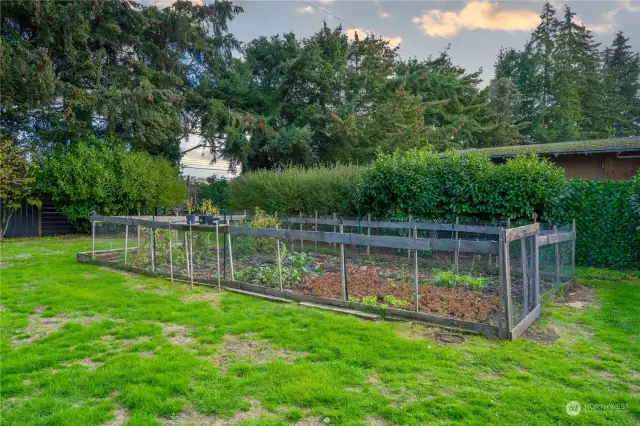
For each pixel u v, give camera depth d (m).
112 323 4.91
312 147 23.11
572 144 12.98
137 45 18.41
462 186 9.48
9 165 13.82
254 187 15.29
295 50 23.42
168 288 6.88
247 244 8.39
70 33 15.38
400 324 4.90
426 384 3.34
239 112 21.84
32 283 7.11
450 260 8.48
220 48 22.59
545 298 6.04
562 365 3.72
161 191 16.81
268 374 3.51
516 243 6.32
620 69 41.06
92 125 17.16
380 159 11.28
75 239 14.59
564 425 2.76
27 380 3.45
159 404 3.01
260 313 5.38
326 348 4.09
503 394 3.17
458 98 25.80
